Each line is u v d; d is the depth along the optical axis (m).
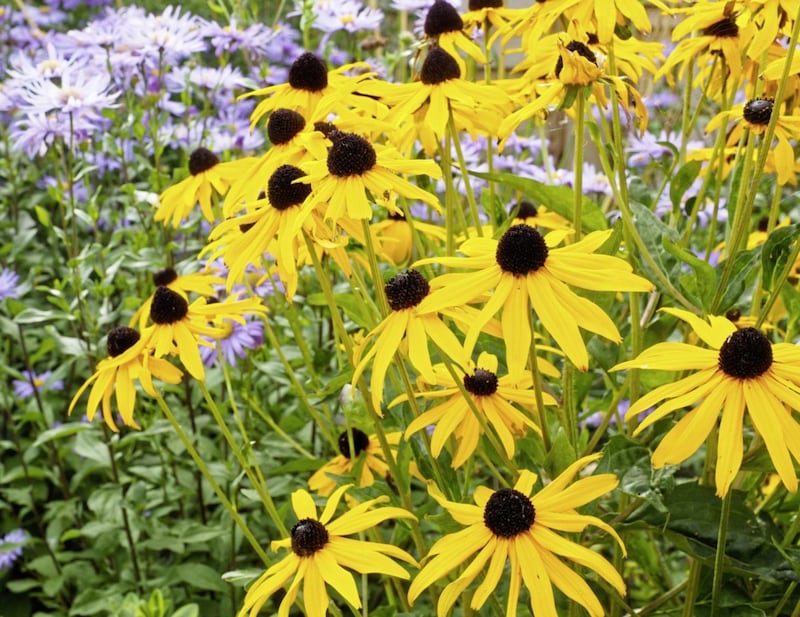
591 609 0.51
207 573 0.82
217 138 1.04
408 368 0.67
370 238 0.57
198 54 1.20
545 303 0.52
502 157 1.08
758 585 0.63
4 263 1.12
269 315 0.94
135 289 1.04
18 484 0.97
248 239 0.60
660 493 0.56
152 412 0.89
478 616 0.63
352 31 1.00
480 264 0.54
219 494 0.62
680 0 0.66
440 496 0.56
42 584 0.89
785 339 0.68
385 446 0.61
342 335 0.61
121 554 0.90
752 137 0.62
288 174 0.59
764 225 0.80
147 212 0.99
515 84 0.68
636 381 0.62
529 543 0.52
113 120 0.98
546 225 0.75
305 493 0.59
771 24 0.59
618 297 0.75
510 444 0.58
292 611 0.82
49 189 0.89
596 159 1.11
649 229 0.64
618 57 0.65
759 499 0.74
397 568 0.54
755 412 0.49
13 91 1.02
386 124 0.63
